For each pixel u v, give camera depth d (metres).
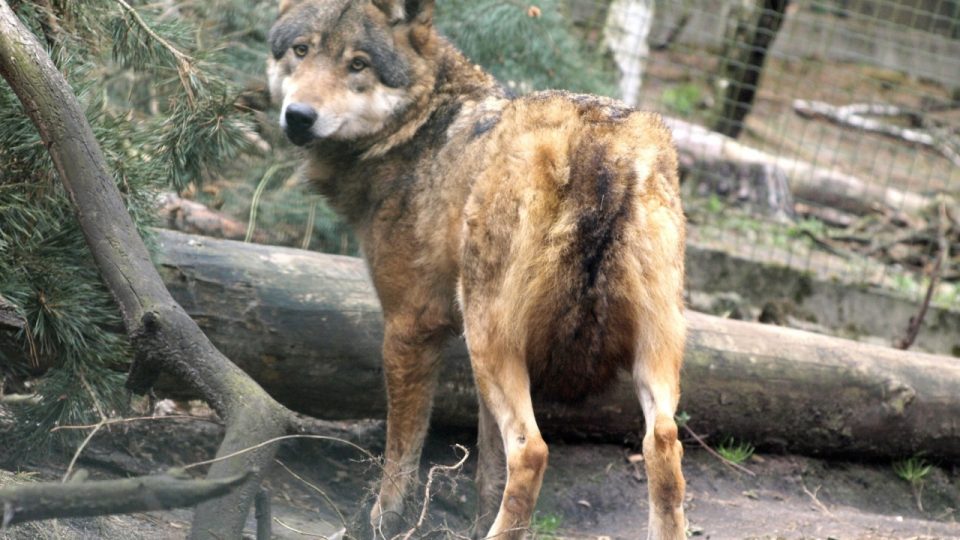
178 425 9.23
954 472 11.41
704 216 17.30
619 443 10.61
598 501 9.79
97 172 6.63
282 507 8.28
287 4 9.15
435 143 8.53
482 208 6.99
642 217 6.59
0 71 6.61
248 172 12.67
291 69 8.87
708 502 9.90
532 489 6.54
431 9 8.74
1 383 8.27
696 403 10.39
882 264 17.25
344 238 12.54
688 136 18.31
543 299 6.72
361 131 8.62
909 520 9.73
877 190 19.55
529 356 6.97
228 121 8.84
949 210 19.08
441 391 9.82
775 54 20.73
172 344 6.38
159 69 9.11
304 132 8.47
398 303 8.41
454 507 9.23
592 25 17.98
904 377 10.92
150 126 8.95
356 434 10.12
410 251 8.30
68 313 7.34
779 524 9.37
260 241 12.33
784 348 10.69
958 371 11.20
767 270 15.59
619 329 6.74
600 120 6.95
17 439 7.55
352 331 9.25
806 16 24.25
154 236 8.24
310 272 9.36
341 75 8.57
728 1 21.19
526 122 7.08
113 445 8.42
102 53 9.22
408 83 8.60
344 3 8.74
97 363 7.62
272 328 9.01
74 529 6.36
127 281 6.48
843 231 18.09
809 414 10.70
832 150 21.23
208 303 8.84
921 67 22.81
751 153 18.41
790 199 18.38
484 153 7.48
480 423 8.24
